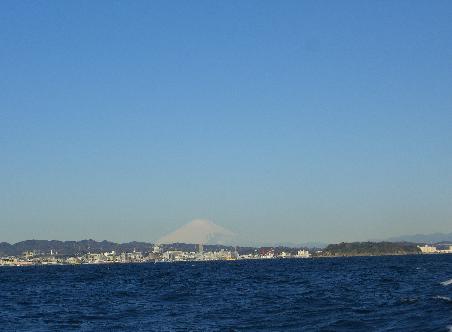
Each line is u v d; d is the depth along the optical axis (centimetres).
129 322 4378
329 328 3506
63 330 4066
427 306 4144
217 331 3650
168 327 3966
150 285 9644
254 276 12175
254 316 4356
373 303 4809
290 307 4834
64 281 12456
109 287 9438
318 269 15800
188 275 13900
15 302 6719
